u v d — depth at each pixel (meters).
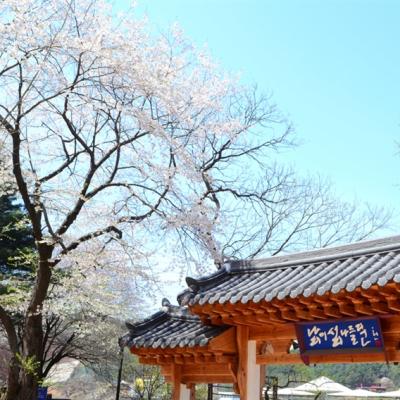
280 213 20.41
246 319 8.73
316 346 8.35
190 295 8.86
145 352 9.80
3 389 14.88
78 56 12.47
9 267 21.41
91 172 13.10
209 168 18.22
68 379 30.53
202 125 15.71
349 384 42.62
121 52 12.73
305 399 25.52
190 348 9.05
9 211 22.52
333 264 8.55
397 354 7.73
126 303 18.94
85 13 13.13
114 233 13.59
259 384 9.12
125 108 12.68
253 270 9.61
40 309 12.47
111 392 27.27
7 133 12.52
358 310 7.53
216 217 14.91
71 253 13.51
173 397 9.98
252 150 19.77
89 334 23.52
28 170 13.87
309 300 7.60
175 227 13.84
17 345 12.58
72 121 13.95
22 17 11.33
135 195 13.40
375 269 7.46
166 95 13.59
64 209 14.30
